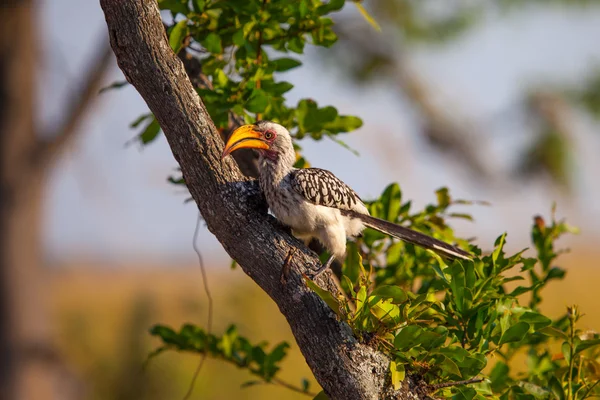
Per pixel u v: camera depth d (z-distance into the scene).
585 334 7.40
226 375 18.34
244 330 17.92
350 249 8.68
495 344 6.89
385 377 6.38
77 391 18.20
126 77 6.85
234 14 8.53
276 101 8.62
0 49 16.72
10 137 16.88
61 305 21.70
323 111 8.82
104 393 18.02
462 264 7.12
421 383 6.51
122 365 18.47
